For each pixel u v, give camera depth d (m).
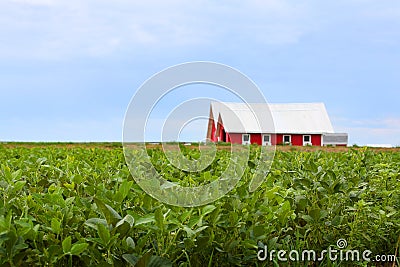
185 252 2.89
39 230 2.86
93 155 6.59
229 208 3.26
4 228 2.45
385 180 4.88
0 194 3.33
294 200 3.87
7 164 4.89
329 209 3.96
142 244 2.71
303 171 5.06
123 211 3.02
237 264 3.13
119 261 2.61
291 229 3.77
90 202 3.18
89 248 2.69
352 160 5.79
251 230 3.29
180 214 3.08
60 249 2.52
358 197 4.14
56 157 6.29
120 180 4.02
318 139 28.62
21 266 2.65
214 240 3.13
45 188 3.96
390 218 4.30
